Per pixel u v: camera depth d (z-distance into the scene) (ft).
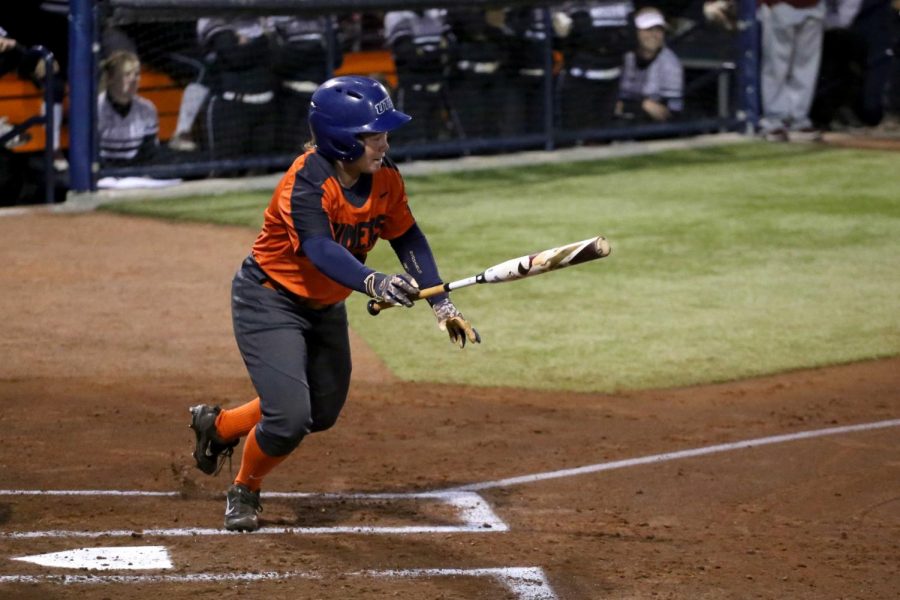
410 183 169.07
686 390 93.40
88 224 146.10
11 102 157.28
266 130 166.20
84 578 56.54
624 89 190.80
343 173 59.06
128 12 152.76
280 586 55.88
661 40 189.57
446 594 55.47
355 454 78.54
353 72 177.78
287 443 61.62
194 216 149.48
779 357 101.09
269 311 61.52
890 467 76.18
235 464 76.28
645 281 123.75
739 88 201.05
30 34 161.48
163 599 54.13
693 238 140.67
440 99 177.47
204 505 68.54
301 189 57.98
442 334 107.76
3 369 95.25
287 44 164.04
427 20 172.55
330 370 64.34
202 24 159.12
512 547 62.08
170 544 61.62
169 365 97.40
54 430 81.92
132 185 161.48
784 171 177.68
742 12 197.57
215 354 100.58
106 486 71.36
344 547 61.77
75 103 153.89
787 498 70.79
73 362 97.45
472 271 124.77
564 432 83.51
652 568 59.21
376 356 101.50
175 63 161.27
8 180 155.63
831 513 68.28
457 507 68.85
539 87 183.42
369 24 180.14
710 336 106.63
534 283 123.34
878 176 173.99
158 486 71.67
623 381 95.40
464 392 92.58
